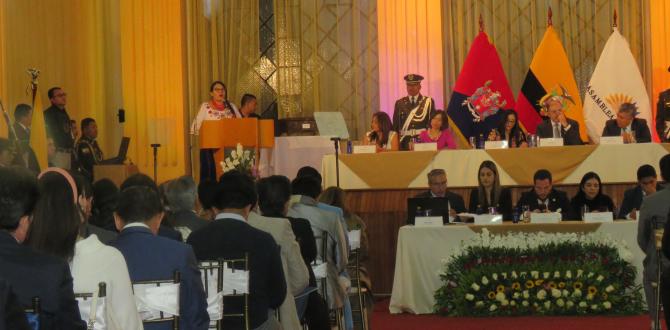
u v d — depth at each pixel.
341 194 8.30
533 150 10.98
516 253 9.50
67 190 3.65
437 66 16.16
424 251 9.75
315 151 13.48
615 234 9.54
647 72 15.78
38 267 3.14
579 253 9.47
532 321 9.07
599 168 10.88
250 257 5.17
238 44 16.39
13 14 12.17
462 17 16.17
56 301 3.14
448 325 8.99
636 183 10.94
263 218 5.79
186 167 15.07
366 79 16.45
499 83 14.32
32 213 3.27
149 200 4.47
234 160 11.91
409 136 13.11
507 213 10.67
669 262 6.85
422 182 11.13
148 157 14.89
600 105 14.24
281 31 16.56
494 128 13.64
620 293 9.39
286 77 16.53
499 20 16.25
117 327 3.74
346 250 7.08
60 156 11.22
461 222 10.16
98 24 14.77
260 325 5.19
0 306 2.52
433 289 9.74
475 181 11.09
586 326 8.71
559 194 10.59
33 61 12.68
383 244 11.22
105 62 14.99
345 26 16.59
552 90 13.89
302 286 5.83
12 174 3.16
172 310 4.23
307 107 16.48
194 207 6.26
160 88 15.05
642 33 15.89
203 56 16.09
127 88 15.01
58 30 13.45
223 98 14.42
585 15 16.14
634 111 12.04
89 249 3.78
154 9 15.09
